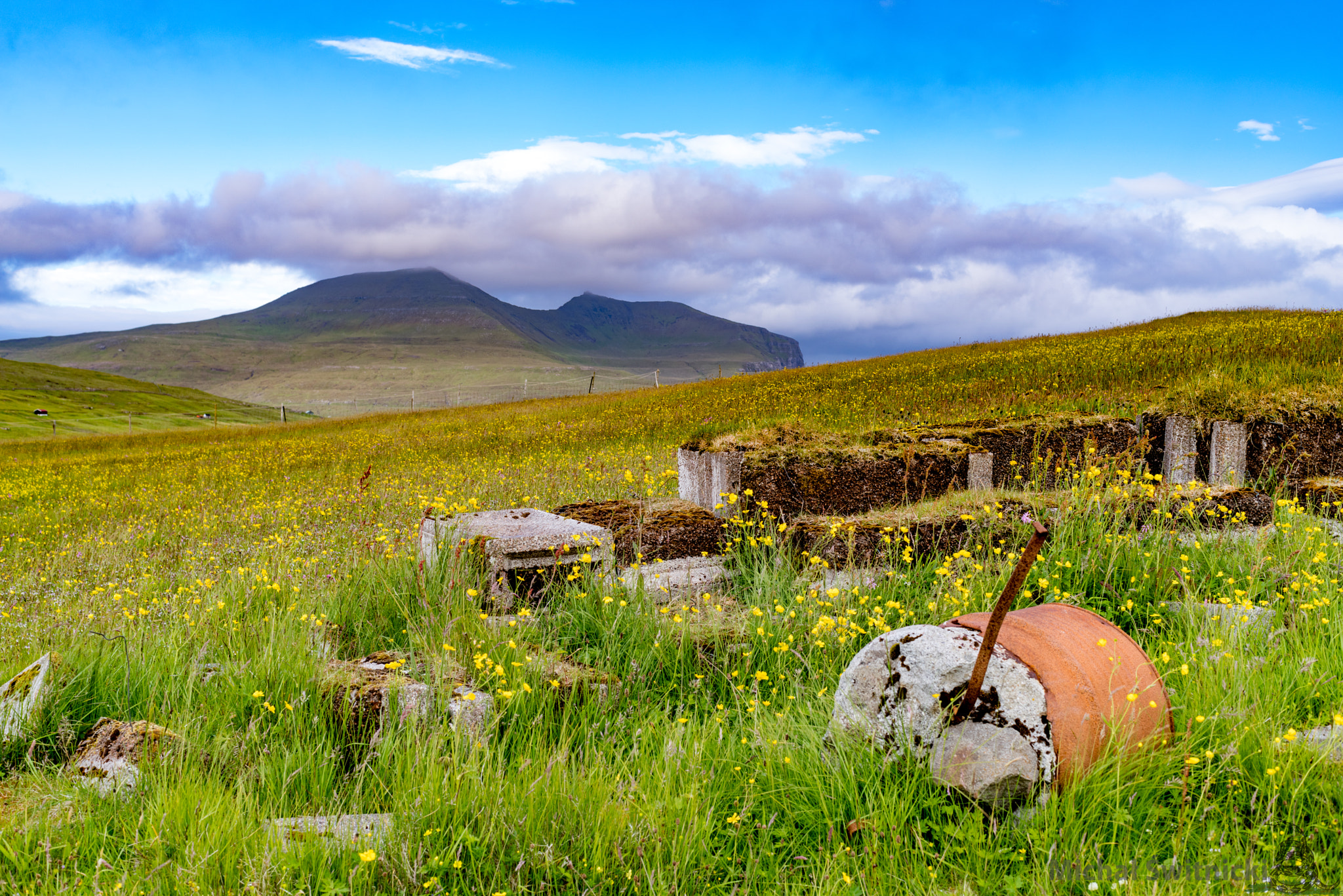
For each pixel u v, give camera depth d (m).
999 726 2.82
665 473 10.17
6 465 26.09
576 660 4.61
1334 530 5.48
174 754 3.26
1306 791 2.68
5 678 4.46
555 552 5.43
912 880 2.51
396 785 3.09
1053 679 2.88
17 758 3.60
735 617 4.94
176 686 4.06
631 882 2.57
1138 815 2.74
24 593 6.99
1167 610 4.56
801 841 2.84
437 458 17.25
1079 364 19.50
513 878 2.56
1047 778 2.75
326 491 12.86
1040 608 3.44
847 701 3.31
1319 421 6.47
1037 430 7.01
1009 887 2.46
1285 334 18.69
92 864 2.63
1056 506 5.68
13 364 130.38
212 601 5.45
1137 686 3.03
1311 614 4.21
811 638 4.32
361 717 3.65
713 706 4.06
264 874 2.38
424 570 5.60
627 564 5.79
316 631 4.71
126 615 5.43
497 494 10.17
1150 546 5.20
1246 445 6.56
